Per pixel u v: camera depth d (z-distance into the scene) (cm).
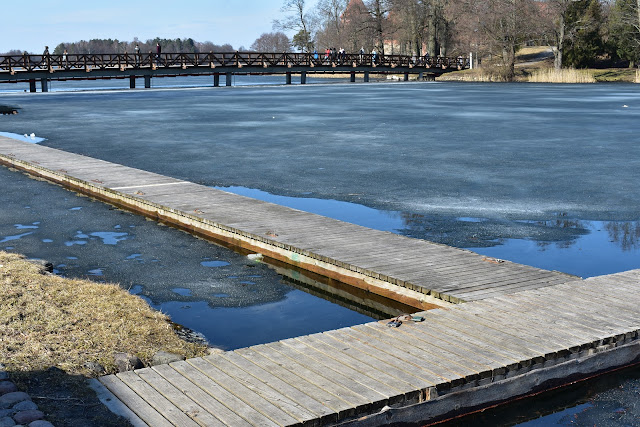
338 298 928
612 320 742
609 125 2952
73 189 1630
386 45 12794
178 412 531
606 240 1188
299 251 1043
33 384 573
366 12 9294
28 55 5234
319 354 644
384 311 888
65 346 654
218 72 6350
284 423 514
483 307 784
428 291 854
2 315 719
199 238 1212
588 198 1512
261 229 1158
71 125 2995
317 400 550
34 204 1452
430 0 8738
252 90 5881
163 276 995
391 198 1521
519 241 1180
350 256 1002
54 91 5597
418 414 575
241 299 909
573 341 679
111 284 877
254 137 2594
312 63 6906
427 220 1323
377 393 563
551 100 4550
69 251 1111
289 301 907
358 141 2473
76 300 791
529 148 2275
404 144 2392
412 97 4925
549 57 9225
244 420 519
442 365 620
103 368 618
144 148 2294
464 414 604
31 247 1128
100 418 521
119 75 5678
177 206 1331
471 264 971
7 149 2109
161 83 7831
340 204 1466
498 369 614
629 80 7444
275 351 650
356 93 5456
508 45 7819
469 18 8062
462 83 7262
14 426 500
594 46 8531
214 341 765
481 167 1917
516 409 622
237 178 1759
